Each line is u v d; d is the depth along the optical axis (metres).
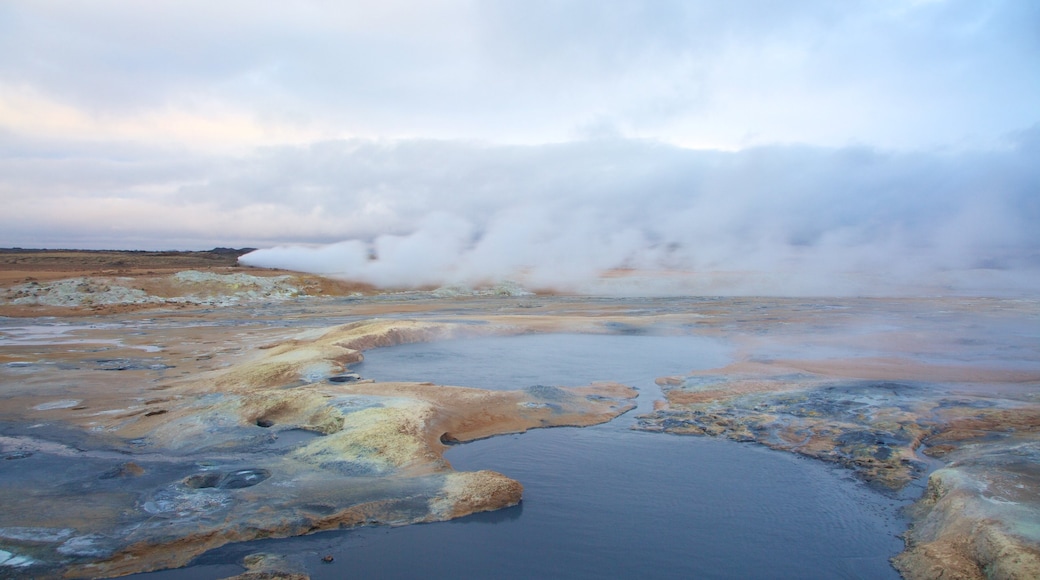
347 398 17.72
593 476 13.74
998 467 12.15
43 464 13.84
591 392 20.77
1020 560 8.63
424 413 16.41
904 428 15.85
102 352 29.19
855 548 10.69
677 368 25.47
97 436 15.94
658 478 13.62
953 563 9.41
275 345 30.03
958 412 17.02
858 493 12.79
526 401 19.09
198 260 96.44
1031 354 26.80
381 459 13.72
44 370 24.52
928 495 11.94
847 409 17.75
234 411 17.27
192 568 9.88
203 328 39.28
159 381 22.38
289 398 17.95
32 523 10.98
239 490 12.40
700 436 16.39
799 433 16.14
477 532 11.16
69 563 9.81
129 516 11.29
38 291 52.06
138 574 9.68
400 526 11.28
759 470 14.03
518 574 9.84
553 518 11.75
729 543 10.86
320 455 14.13
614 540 10.97
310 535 10.92
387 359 27.34
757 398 19.41
